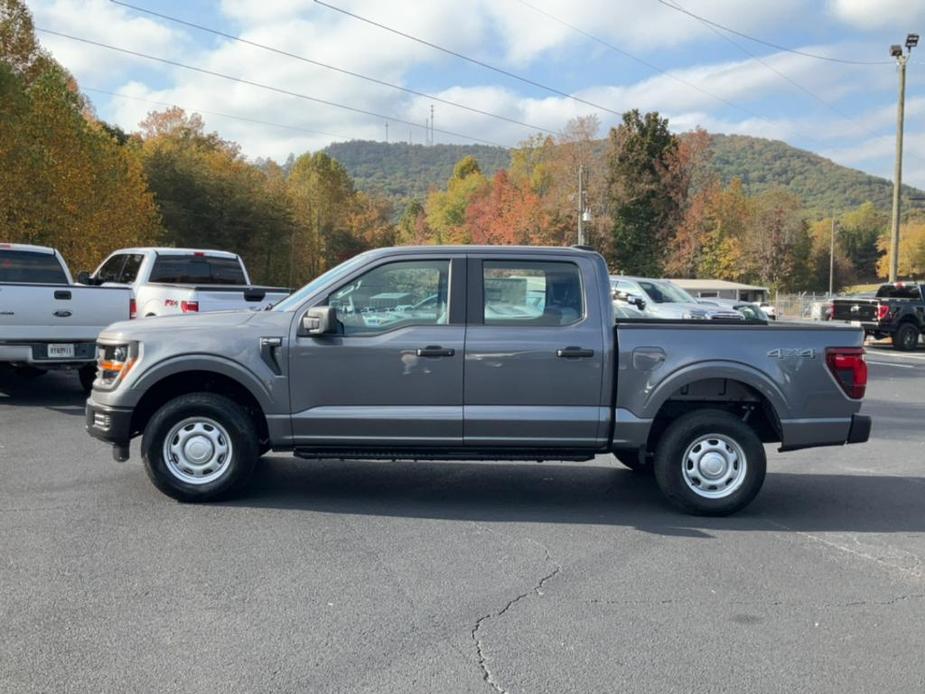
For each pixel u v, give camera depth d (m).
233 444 6.42
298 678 3.65
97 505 6.39
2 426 9.72
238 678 3.64
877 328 26.86
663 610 4.55
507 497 7.02
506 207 76.12
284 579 4.89
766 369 6.38
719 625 4.35
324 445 6.42
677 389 6.38
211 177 57.69
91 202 29.12
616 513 6.58
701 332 6.41
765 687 3.66
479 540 5.76
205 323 6.50
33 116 26.38
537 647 4.03
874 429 11.21
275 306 6.62
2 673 3.65
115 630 4.12
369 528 5.98
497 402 6.36
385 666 3.79
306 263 81.00
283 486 7.18
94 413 6.53
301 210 83.69
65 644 3.95
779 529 6.23
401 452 6.46
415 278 6.46
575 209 69.38
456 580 4.94
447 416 6.32
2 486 6.91
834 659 3.97
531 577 5.03
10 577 4.82
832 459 9.13
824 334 6.48
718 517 6.50
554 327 6.38
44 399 11.94
